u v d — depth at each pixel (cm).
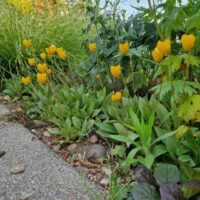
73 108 224
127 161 155
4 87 305
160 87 168
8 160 189
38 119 243
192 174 138
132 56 229
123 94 221
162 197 129
